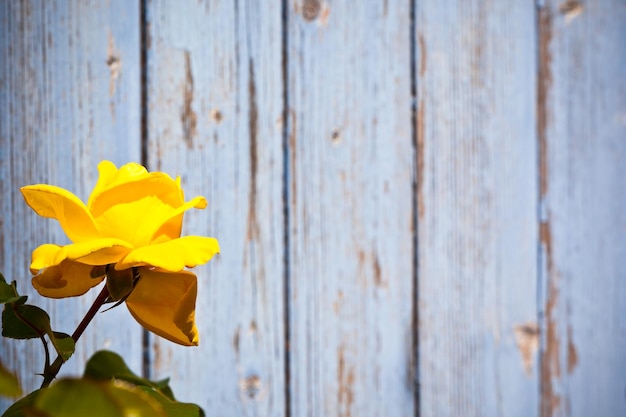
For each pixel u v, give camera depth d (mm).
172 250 641
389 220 1022
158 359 981
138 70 975
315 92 1007
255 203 997
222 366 992
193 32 985
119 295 667
